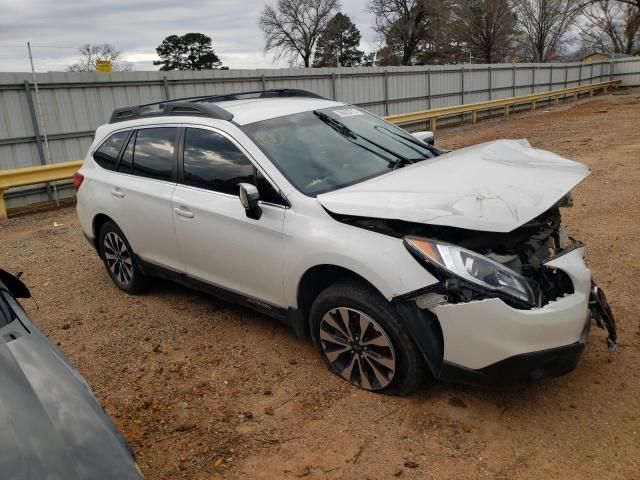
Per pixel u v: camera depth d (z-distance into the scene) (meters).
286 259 3.66
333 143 4.29
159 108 5.18
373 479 2.85
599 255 5.73
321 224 3.49
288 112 4.49
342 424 3.29
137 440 3.29
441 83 24.20
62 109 11.97
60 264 6.81
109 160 5.32
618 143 13.64
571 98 35.38
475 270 2.95
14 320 2.62
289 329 4.55
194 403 3.62
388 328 3.28
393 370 3.35
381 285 3.15
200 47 56.47
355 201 3.34
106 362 4.25
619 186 8.82
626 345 3.91
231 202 4.05
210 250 4.25
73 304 5.44
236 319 4.81
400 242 3.17
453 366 3.10
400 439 3.12
